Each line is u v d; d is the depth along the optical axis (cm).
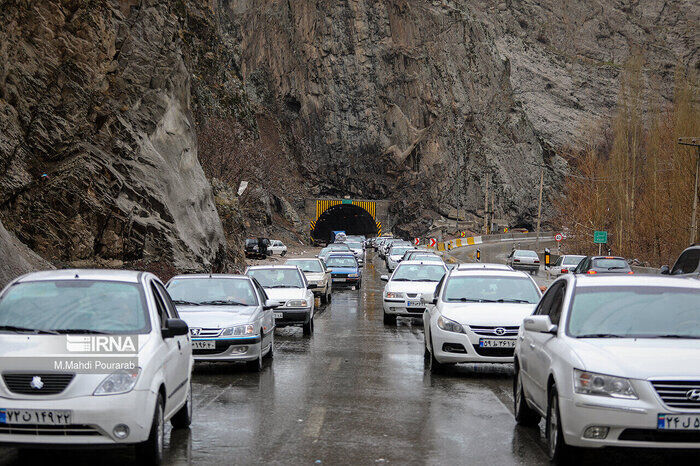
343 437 983
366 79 16238
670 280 974
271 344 1734
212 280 1719
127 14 4103
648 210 7419
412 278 2697
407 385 1391
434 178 15825
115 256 3269
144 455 829
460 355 1464
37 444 782
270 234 11012
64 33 3506
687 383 785
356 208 15725
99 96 3619
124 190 3447
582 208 9156
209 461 862
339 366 1622
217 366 1633
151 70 4041
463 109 16662
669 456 907
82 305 911
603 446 793
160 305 989
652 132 7712
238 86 11006
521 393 1059
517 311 1520
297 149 15562
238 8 16725
